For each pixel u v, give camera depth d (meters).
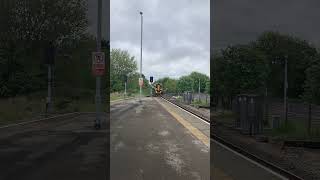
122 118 29.98
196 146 15.31
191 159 12.30
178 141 16.72
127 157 12.50
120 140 16.77
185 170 10.52
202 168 10.84
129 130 20.95
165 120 28.14
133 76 126.75
